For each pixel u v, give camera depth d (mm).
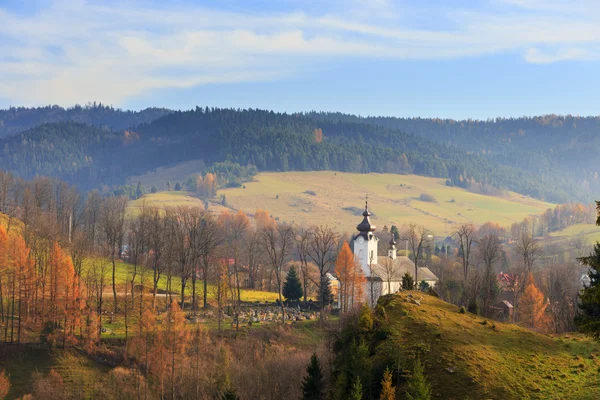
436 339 69062
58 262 108812
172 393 93250
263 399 91000
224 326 120938
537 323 115438
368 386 62312
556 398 59344
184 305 133875
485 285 134125
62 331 107938
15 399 91125
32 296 110062
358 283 134375
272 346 112000
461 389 60844
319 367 75250
